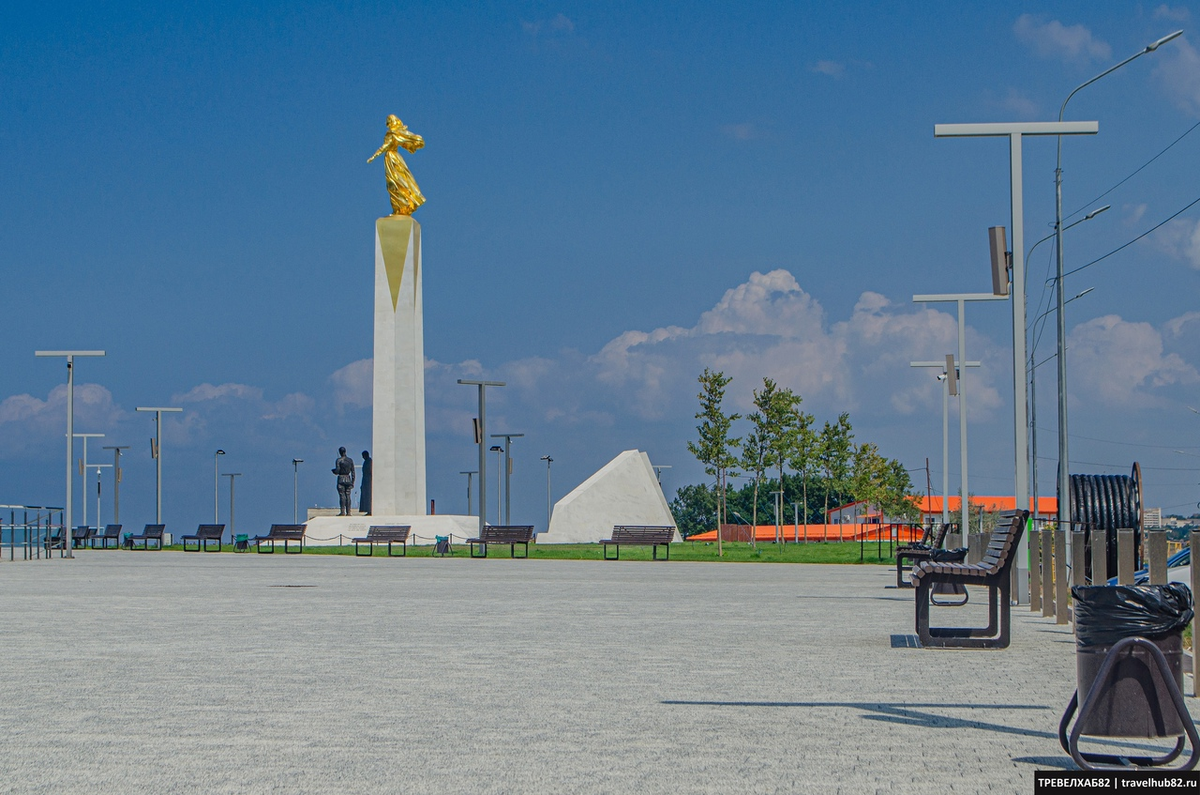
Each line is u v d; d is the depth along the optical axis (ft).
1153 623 22.00
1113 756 22.89
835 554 150.61
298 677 34.73
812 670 36.37
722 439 155.33
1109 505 64.69
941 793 20.70
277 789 20.99
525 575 98.58
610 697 31.04
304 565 120.06
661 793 20.67
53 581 88.58
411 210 184.03
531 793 20.67
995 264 62.90
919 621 42.68
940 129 62.59
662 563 125.70
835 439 221.66
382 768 22.62
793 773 22.20
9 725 27.12
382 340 180.14
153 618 54.95
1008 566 42.57
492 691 32.04
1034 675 35.37
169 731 26.35
